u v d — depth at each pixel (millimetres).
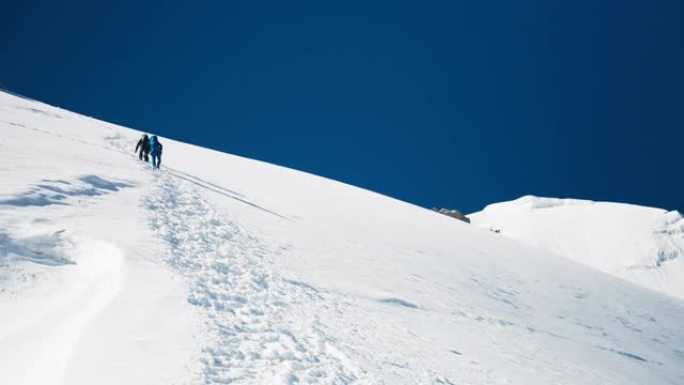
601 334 18031
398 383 5930
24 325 5297
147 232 9352
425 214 40875
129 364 4113
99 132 27250
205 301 6535
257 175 34281
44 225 8086
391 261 17344
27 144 15109
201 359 4594
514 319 14992
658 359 17109
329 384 5035
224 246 10961
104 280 6828
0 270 6543
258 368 4863
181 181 18641
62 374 3779
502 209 152125
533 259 33656
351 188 45750
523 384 8211
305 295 9289
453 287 16469
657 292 38938
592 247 115062
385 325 9180
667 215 125812
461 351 9117
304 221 20172
